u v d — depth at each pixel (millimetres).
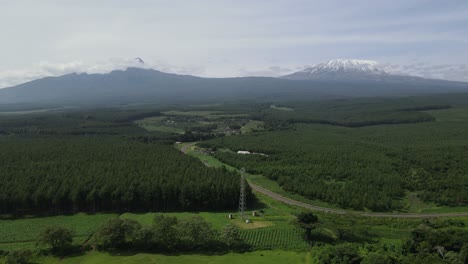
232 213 169375
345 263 117062
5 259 121938
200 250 133625
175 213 168500
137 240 133125
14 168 189000
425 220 155750
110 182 172750
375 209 171750
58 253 129500
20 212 163750
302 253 132000
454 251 125938
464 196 177250
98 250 132625
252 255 130500
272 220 160000
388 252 127500
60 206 166750
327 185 191125
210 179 179625
